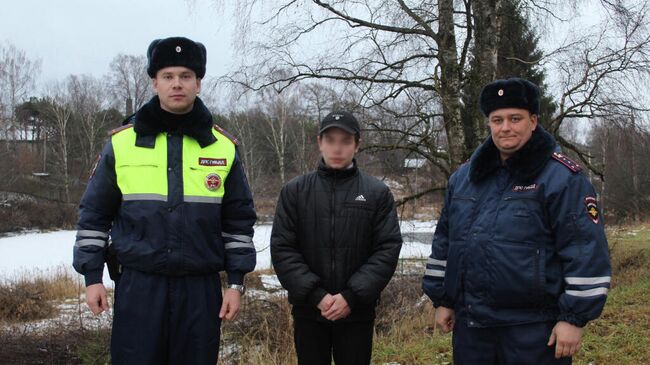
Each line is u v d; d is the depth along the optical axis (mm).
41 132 52875
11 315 9711
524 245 2459
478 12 7180
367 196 3088
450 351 4945
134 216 2646
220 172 2791
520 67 8680
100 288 2662
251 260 2885
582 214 2383
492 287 2506
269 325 6082
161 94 2721
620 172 25547
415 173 8930
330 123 3057
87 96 47688
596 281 2324
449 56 7785
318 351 3088
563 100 7824
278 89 8664
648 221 24078
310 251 3076
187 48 2730
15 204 33344
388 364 4781
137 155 2701
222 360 5531
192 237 2678
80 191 39438
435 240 2965
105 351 7117
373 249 3105
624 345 4750
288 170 33438
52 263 19500
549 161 2510
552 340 2406
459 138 7707
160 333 2629
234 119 34938
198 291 2703
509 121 2514
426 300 7551
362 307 3043
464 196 2719
